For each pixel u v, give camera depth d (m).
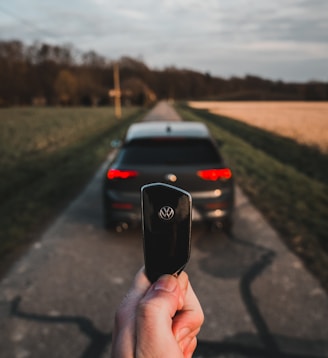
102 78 99.44
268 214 4.44
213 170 3.39
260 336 2.17
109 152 10.33
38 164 8.28
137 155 3.53
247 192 5.55
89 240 3.71
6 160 8.88
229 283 2.80
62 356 2.04
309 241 3.53
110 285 2.80
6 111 42.88
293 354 2.02
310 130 18.25
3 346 2.12
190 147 3.56
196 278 2.89
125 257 3.30
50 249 3.48
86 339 2.18
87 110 45.50
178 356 0.47
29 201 5.09
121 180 3.45
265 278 2.87
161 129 3.99
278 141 13.83
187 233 0.48
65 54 95.25
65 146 11.73
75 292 2.70
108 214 3.60
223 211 3.46
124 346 0.48
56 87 73.06
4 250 3.41
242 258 3.24
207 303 2.53
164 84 132.50
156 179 3.38
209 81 138.12
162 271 0.49
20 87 71.19
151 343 0.47
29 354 2.06
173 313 0.50
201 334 2.20
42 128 19.17
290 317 2.35
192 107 52.84
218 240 3.66
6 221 4.23
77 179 6.55
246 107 49.84
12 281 2.86
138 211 3.45
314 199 5.06
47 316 2.40
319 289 2.68
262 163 8.17
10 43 82.50
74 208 4.80
